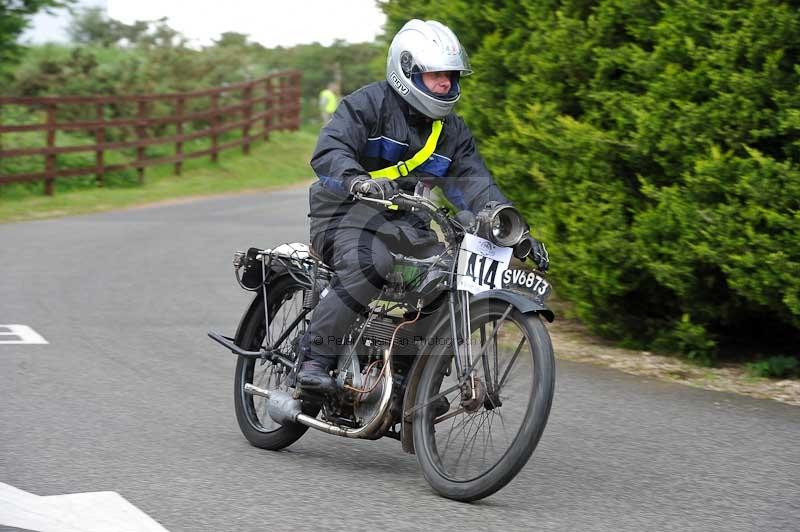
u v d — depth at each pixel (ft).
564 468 37.29
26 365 51.72
